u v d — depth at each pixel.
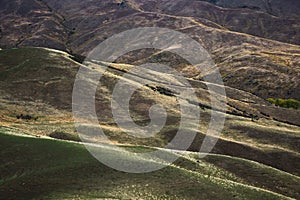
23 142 59.38
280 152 87.31
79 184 49.06
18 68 116.25
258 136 97.88
